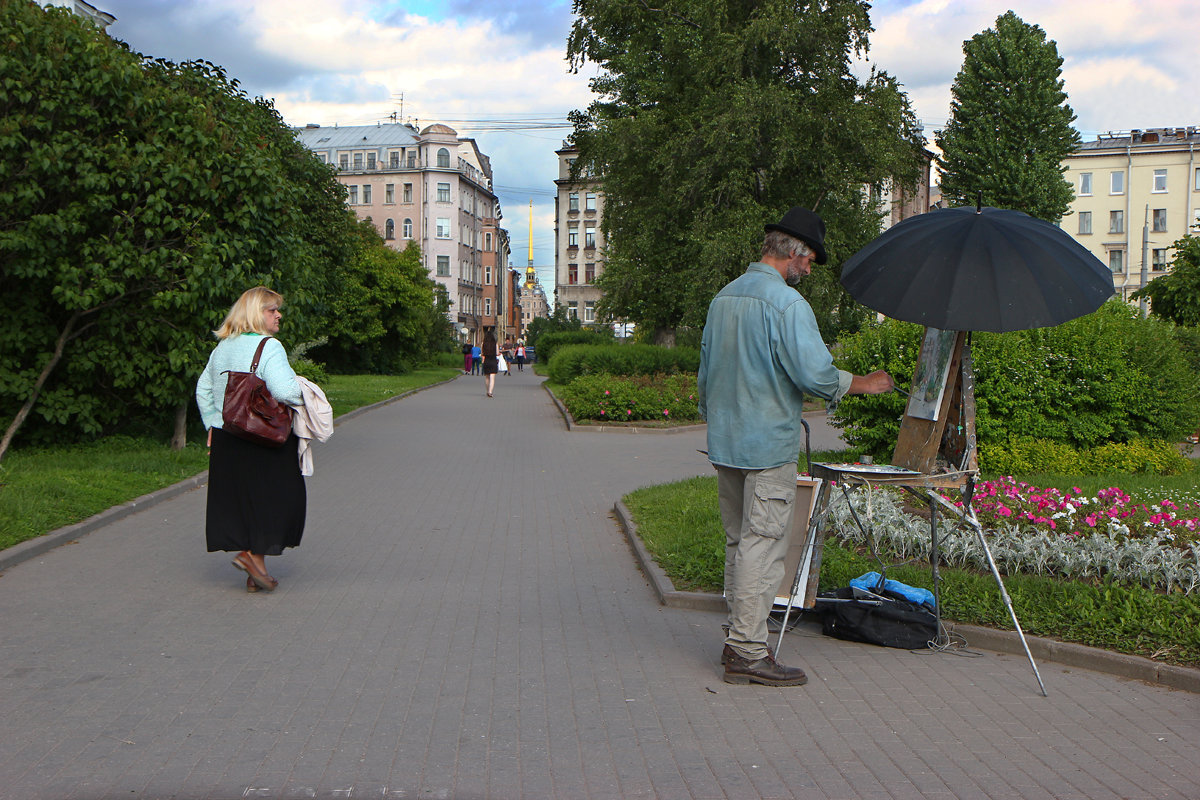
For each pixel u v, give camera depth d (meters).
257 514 6.48
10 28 11.20
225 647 5.39
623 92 34.75
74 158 11.62
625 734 4.20
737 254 29.88
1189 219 77.00
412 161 103.81
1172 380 12.07
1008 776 3.80
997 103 39.28
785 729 4.28
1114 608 5.53
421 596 6.61
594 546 8.38
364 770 3.79
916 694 4.75
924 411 5.36
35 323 12.43
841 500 7.66
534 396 33.88
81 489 9.69
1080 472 11.30
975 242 5.04
